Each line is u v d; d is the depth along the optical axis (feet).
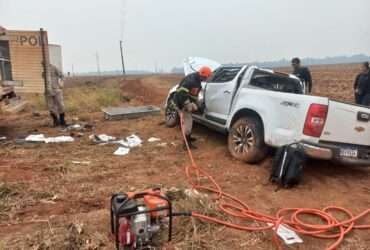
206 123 22.09
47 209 11.59
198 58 27.99
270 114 15.92
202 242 9.58
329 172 16.70
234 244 9.70
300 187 14.62
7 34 25.67
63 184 14.08
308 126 14.16
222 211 11.50
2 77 25.55
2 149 20.03
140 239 8.71
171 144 21.74
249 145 17.28
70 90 65.46
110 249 9.03
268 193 13.94
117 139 23.30
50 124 29.37
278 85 19.99
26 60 26.48
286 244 9.87
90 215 11.06
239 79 18.83
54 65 27.53
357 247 9.92
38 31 26.32
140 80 131.85
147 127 27.48
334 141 14.64
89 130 26.55
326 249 9.55
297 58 27.22
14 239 9.37
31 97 42.06
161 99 56.03
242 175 15.92
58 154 19.11
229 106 19.29
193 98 20.40
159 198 9.37
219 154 19.34
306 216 11.99
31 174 15.28
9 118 32.76
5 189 12.85
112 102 46.03
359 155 14.97
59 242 9.10
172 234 9.82
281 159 14.56
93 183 14.34
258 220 10.98
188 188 13.51
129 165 17.20
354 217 11.41
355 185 15.15
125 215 8.41
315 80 100.89
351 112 14.61
